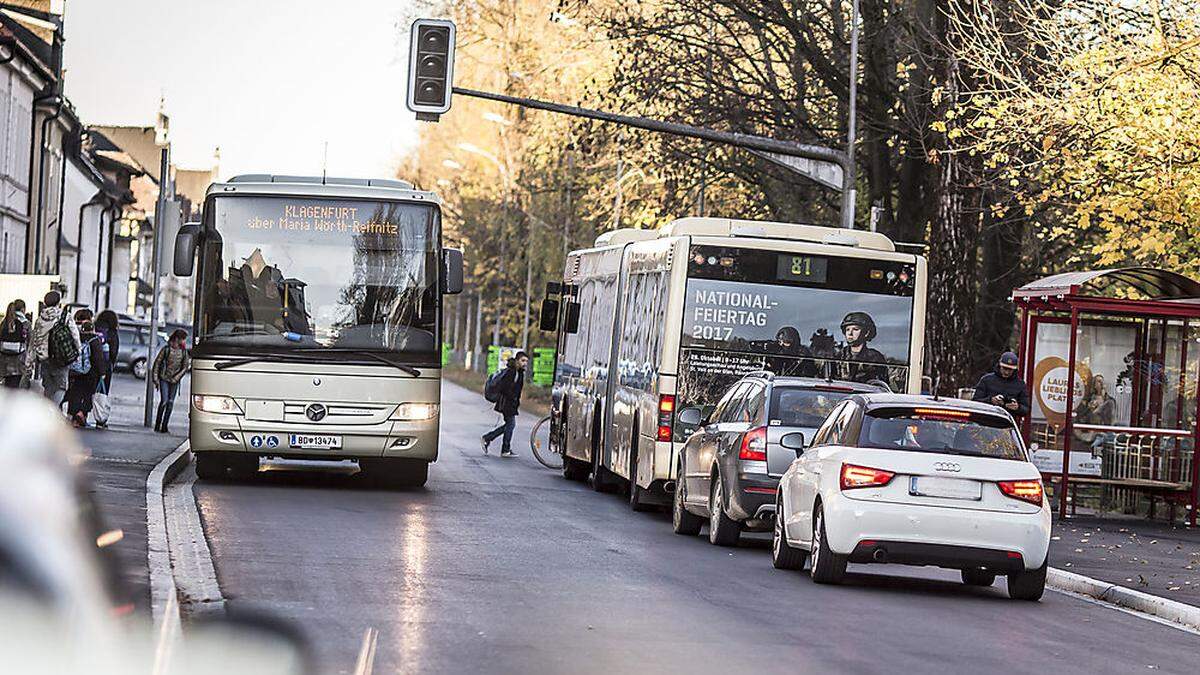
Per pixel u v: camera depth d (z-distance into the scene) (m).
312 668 4.59
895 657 22.89
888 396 33.22
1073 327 52.84
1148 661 24.62
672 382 47.53
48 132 134.50
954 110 64.25
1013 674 22.09
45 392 64.25
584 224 133.25
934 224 66.25
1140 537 47.62
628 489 59.22
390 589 27.34
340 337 49.19
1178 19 52.19
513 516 45.12
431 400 49.62
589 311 63.59
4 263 117.75
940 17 68.00
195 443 48.81
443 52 56.47
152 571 26.77
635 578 31.53
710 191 92.44
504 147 165.88
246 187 49.41
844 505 31.69
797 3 75.12
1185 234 62.22
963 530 31.48
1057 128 57.84
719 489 40.56
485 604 26.14
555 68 89.31
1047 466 54.28
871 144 79.12
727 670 20.75
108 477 45.34
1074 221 69.31
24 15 135.12
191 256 47.94
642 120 60.16
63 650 3.61
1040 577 32.16
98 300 185.25
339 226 49.44
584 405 62.06
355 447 49.16
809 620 26.69
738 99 78.50
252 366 48.91
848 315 48.00
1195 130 53.53
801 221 87.12
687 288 47.62
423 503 47.47
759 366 47.69
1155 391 55.62
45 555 3.65
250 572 28.72
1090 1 57.62
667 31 78.25
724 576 33.16
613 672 20.05
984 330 83.00
